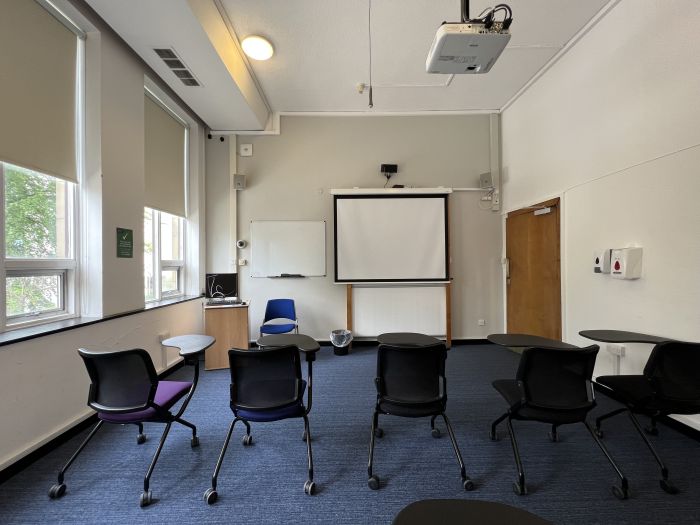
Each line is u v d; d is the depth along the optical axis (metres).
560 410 1.68
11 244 2.03
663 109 2.30
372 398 2.82
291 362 1.73
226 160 4.51
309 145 4.55
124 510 1.56
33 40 2.12
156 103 3.56
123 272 2.79
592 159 2.96
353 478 1.78
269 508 1.57
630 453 2.00
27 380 1.87
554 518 1.51
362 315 4.45
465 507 0.89
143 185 3.07
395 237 4.44
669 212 2.27
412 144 4.57
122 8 2.27
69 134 2.42
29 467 1.86
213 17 2.62
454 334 4.58
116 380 1.68
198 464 1.91
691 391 1.76
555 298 3.49
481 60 1.88
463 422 2.40
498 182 4.59
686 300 2.16
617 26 2.66
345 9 2.67
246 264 4.51
